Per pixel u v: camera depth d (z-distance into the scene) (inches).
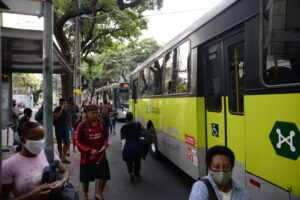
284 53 89.5
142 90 362.9
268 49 97.3
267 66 97.4
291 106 84.3
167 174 238.5
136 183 214.4
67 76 475.2
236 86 128.0
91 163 158.2
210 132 157.8
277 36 93.3
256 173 101.6
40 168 84.2
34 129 79.7
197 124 165.0
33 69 293.3
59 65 269.0
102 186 161.5
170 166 266.1
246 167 108.5
